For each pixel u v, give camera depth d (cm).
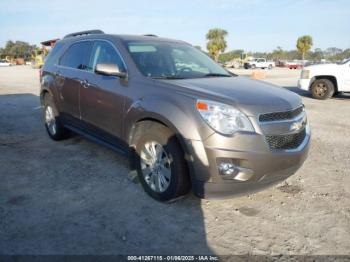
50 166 469
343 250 294
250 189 332
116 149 433
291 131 341
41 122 754
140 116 369
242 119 316
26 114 845
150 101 360
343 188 422
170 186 349
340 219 346
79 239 298
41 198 373
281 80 2184
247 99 330
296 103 365
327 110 994
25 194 382
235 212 354
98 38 483
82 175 439
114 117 417
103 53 461
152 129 362
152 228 319
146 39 475
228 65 5738
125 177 435
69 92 514
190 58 473
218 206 365
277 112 331
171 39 518
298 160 346
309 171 479
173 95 347
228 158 313
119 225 322
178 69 434
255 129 317
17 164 475
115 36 461
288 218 345
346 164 511
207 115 318
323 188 421
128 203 366
